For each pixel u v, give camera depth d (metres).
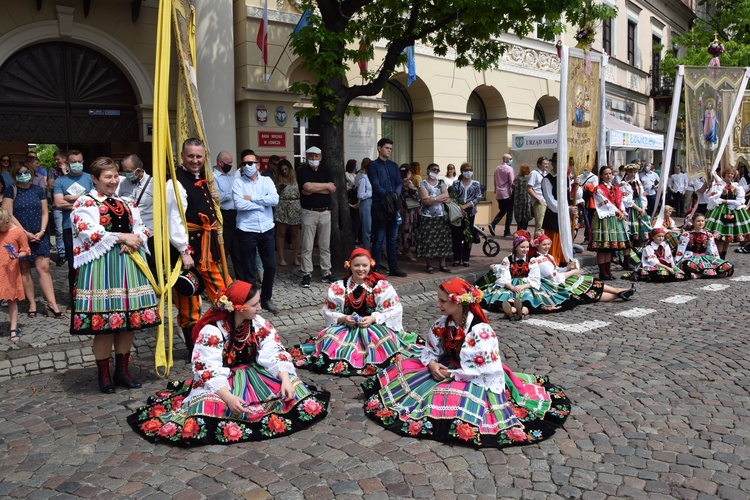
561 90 9.48
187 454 4.08
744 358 5.96
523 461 3.92
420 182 11.23
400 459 3.97
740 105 13.62
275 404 4.46
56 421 4.68
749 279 10.37
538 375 5.52
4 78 10.88
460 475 3.76
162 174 5.44
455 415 4.29
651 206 19.20
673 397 4.98
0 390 5.41
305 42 9.16
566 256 9.69
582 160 10.23
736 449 4.09
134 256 5.12
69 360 6.09
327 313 6.04
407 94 16.44
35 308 7.44
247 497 3.54
